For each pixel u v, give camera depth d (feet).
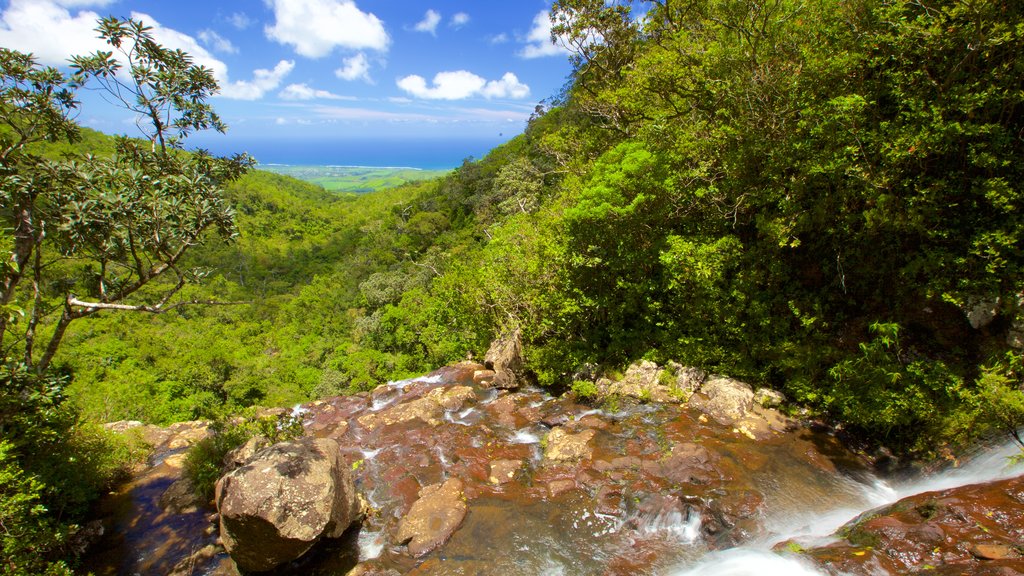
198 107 23.81
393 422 35.73
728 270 34.68
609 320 40.65
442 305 66.59
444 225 227.20
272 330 168.14
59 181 19.34
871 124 26.73
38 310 22.56
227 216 22.48
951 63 24.26
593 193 34.78
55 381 22.76
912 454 24.81
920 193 24.47
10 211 21.16
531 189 127.65
